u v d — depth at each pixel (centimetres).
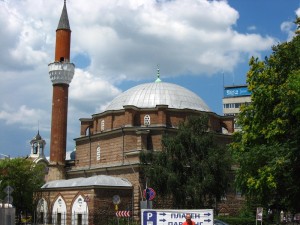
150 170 5366
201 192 5159
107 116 7062
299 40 3478
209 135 5591
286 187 3334
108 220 5803
